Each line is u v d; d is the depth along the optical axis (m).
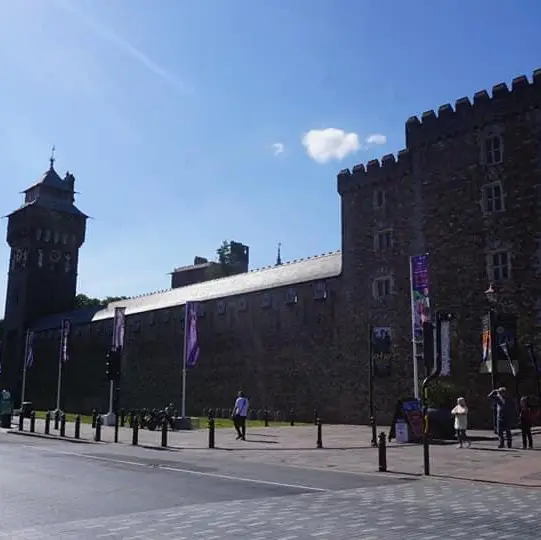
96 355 71.12
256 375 51.34
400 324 40.53
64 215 84.88
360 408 42.12
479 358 35.19
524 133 35.41
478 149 37.50
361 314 43.19
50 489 12.99
